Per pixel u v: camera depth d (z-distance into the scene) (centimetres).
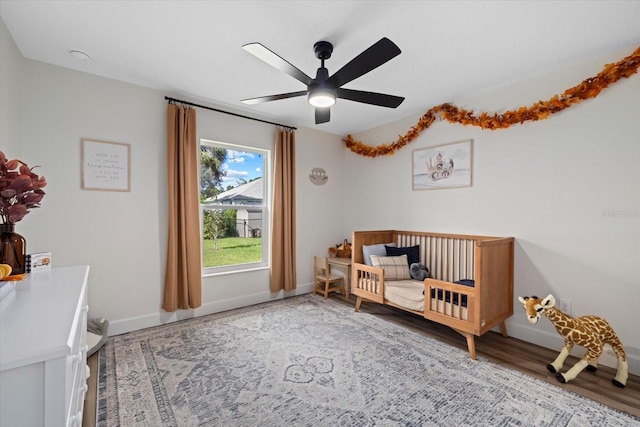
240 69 248
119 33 197
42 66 235
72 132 248
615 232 219
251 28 190
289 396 182
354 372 209
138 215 281
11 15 178
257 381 197
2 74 186
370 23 184
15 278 135
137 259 281
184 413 166
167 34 198
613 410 170
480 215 297
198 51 219
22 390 73
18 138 218
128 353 233
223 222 349
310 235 422
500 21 181
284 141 381
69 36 201
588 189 231
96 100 259
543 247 254
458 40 202
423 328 289
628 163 213
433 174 339
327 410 169
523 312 265
